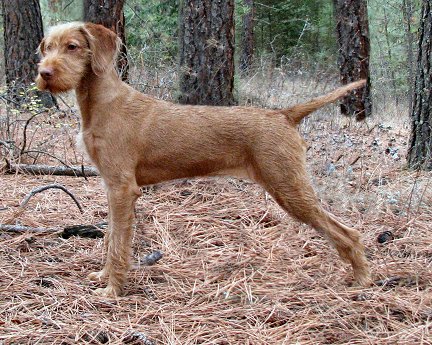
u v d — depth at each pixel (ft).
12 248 8.59
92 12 13.34
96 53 7.80
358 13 18.49
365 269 7.98
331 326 7.25
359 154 11.91
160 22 19.25
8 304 7.47
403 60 26.22
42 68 7.61
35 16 17.03
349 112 18.39
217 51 11.46
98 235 8.99
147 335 7.07
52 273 8.16
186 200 10.00
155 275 8.21
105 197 10.10
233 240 8.99
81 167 10.49
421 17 10.98
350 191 10.26
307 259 8.54
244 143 7.91
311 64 21.72
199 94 11.55
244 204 9.89
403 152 12.40
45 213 9.54
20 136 12.51
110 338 7.04
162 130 7.89
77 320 7.29
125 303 7.64
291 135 7.93
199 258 8.56
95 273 8.10
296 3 27.30
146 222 9.34
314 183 10.28
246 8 22.77
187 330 7.17
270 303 7.61
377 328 7.21
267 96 14.47
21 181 10.57
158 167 7.99
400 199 9.91
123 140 7.82
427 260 8.42
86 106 7.89
